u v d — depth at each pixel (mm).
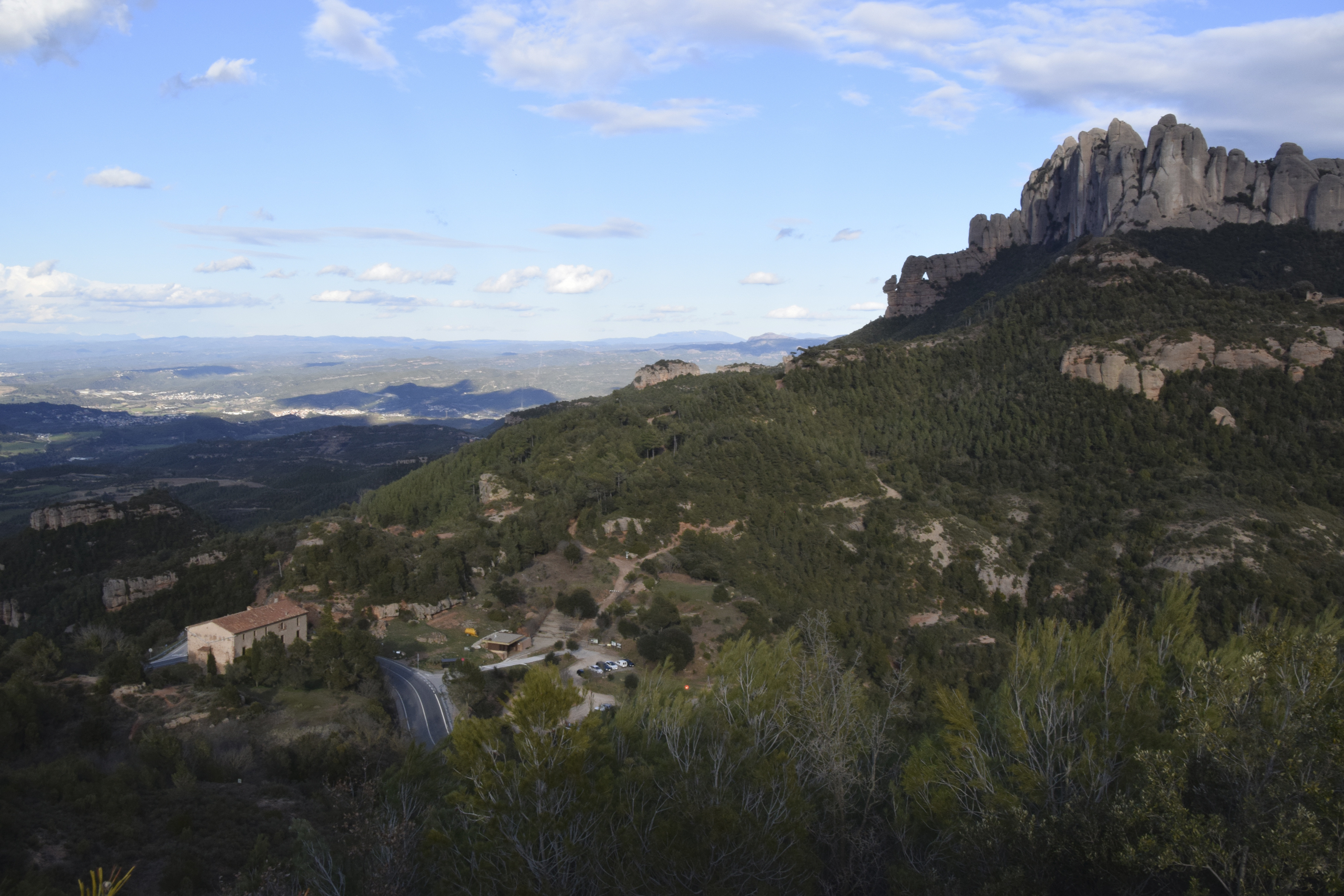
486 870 26625
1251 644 30547
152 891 36156
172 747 53062
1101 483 130875
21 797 41438
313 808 48000
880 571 114875
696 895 26250
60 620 101812
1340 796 22875
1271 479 122375
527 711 29172
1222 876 23062
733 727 38625
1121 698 32844
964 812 31531
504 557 116875
